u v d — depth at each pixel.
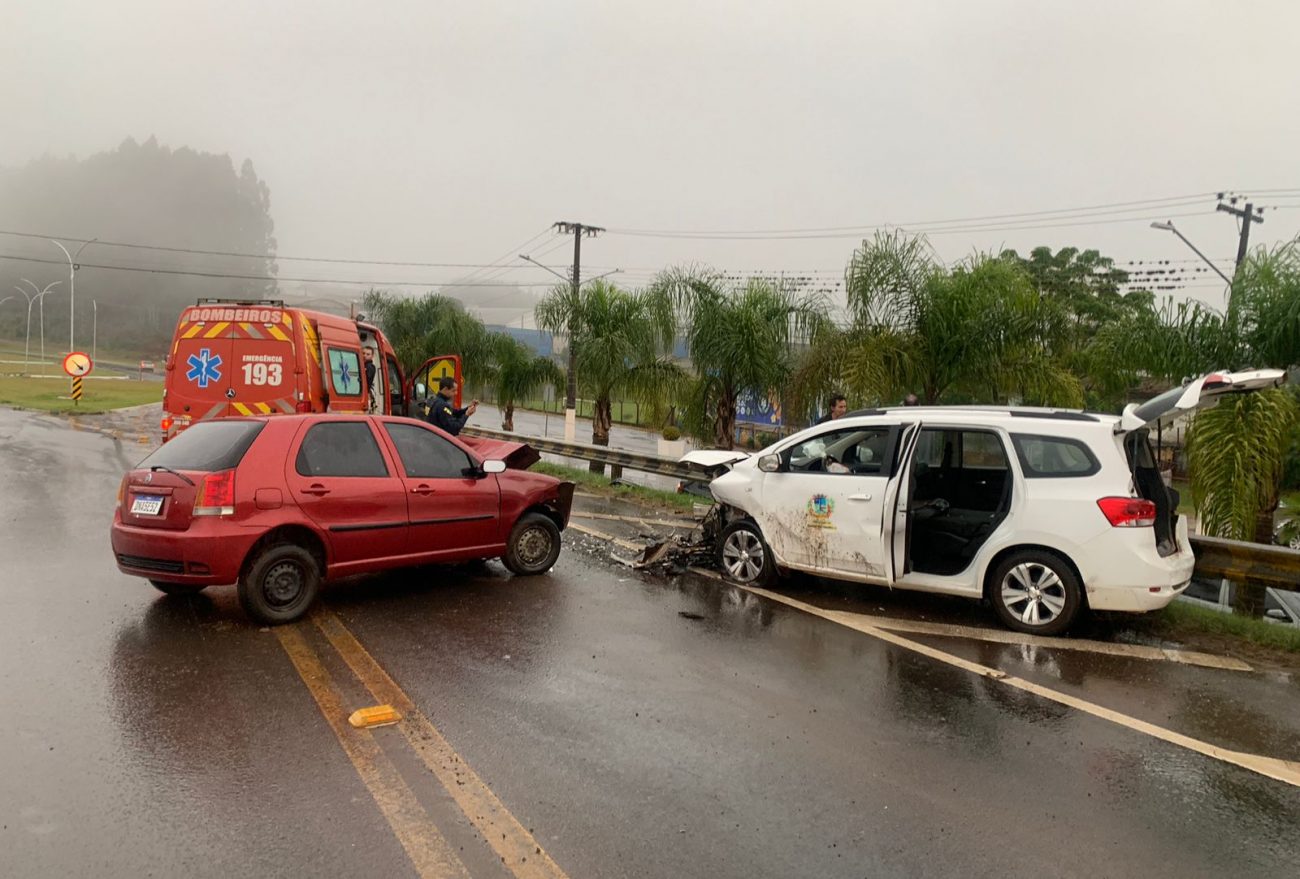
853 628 6.45
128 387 51.47
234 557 5.78
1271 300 8.86
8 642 5.41
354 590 7.09
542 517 7.82
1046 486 6.31
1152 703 5.07
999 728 4.62
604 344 18.11
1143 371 9.91
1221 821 3.68
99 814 3.40
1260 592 8.27
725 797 3.73
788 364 14.60
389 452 6.84
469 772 3.87
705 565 8.41
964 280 11.95
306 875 3.05
